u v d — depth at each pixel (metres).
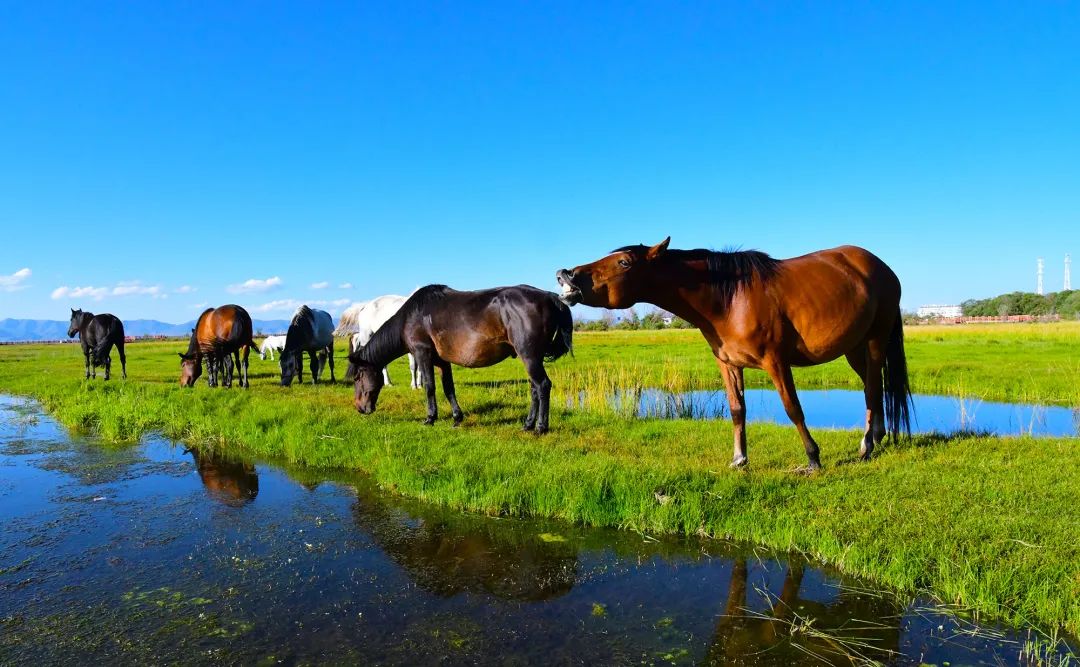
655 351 24.20
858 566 4.04
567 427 8.30
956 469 5.66
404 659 3.14
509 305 7.66
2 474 6.99
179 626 3.50
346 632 3.42
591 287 5.62
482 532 5.02
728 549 4.57
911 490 5.05
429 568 4.31
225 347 13.04
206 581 4.11
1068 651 3.07
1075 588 3.38
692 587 3.96
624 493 5.25
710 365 18.17
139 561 4.45
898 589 3.79
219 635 3.40
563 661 3.11
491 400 10.49
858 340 5.97
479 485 5.71
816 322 5.65
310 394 11.81
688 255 5.75
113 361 25.30
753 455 6.61
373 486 6.39
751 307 5.55
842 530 4.38
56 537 4.95
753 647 3.22
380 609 3.70
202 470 7.13
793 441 7.26
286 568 4.32
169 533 5.04
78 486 6.48
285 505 5.78
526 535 4.94
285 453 7.77
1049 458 5.95
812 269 5.80
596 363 17.48
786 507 4.87
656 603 3.75
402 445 7.13
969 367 15.61
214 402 10.70
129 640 3.36
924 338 27.98
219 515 5.50
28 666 3.12
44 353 36.12
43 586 4.05
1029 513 4.45
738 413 6.08
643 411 10.65
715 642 3.29
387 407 9.95
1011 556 3.79
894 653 3.14
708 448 7.05
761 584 3.98
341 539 4.88
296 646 3.28
